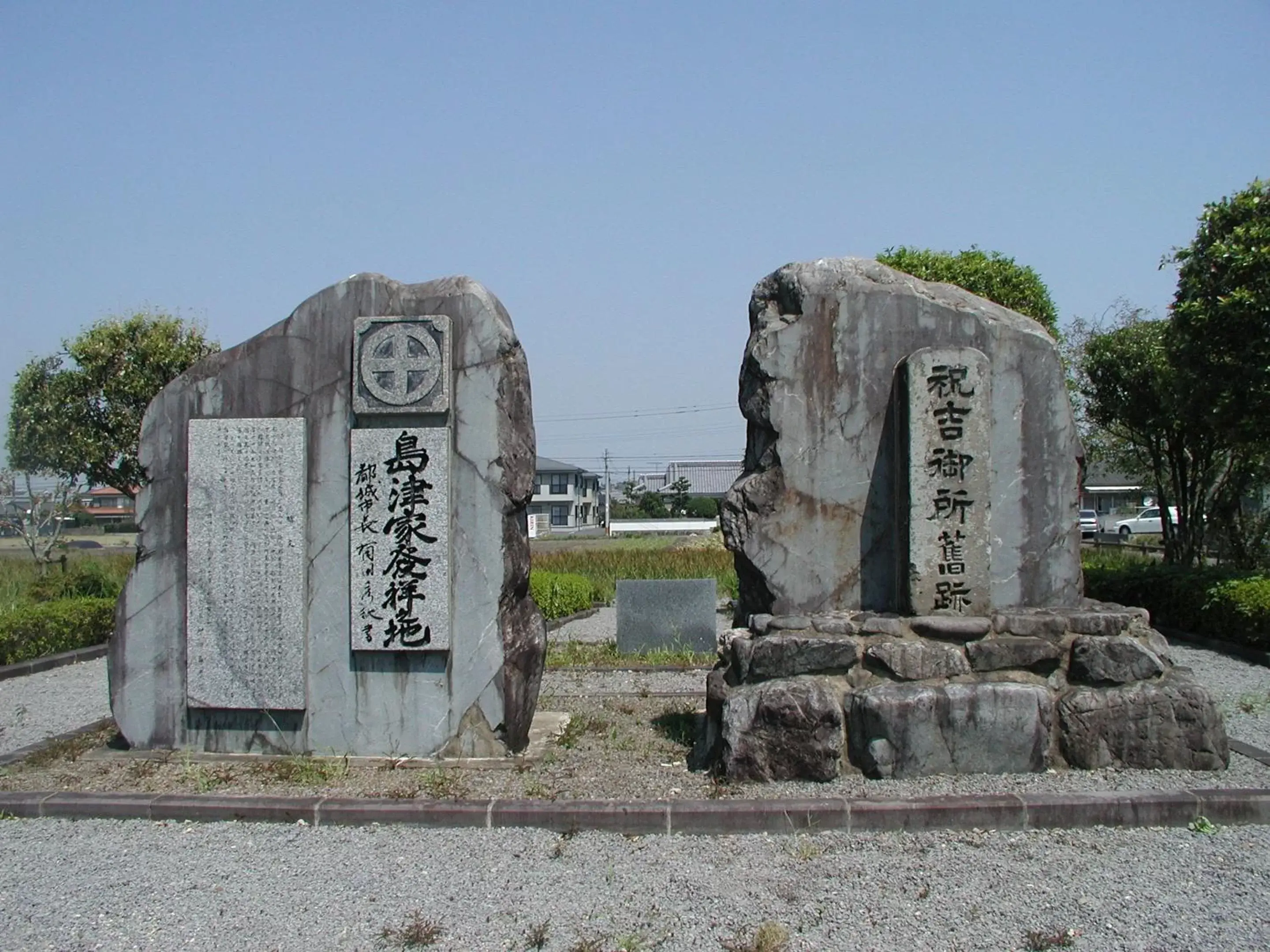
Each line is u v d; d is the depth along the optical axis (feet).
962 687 18.51
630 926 13.12
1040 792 17.20
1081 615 19.34
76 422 47.32
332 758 19.97
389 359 19.81
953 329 20.36
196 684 20.39
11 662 34.55
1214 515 47.26
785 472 20.36
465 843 16.10
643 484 218.18
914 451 19.45
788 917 13.29
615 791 17.95
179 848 16.16
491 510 19.85
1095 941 12.55
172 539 20.79
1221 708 24.85
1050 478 20.43
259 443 20.31
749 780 18.30
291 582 20.17
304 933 13.19
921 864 14.85
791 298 20.81
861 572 20.21
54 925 13.56
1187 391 38.58
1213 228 37.88
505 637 19.89
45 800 17.65
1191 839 15.67
